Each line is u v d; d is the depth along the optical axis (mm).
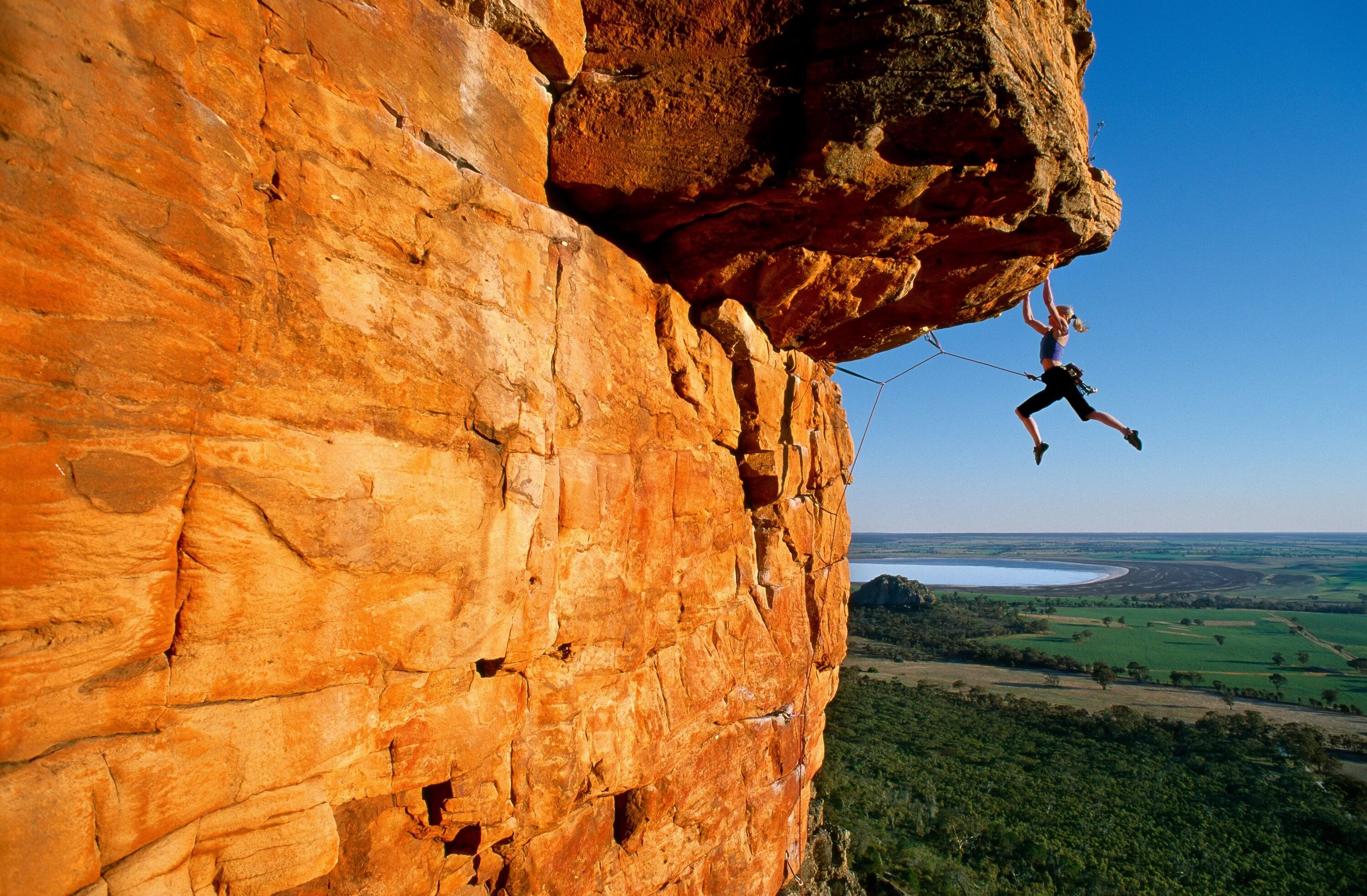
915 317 9086
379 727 4289
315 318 3826
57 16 2812
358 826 4457
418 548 4359
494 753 5141
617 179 6109
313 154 3887
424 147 4559
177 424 3211
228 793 3475
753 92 5820
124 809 3039
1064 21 7168
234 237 3467
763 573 9641
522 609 5184
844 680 80438
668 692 7438
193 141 3303
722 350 8516
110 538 2957
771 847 9500
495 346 4996
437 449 4508
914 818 42094
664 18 5984
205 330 3314
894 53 5469
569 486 5859
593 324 6301
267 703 3652
